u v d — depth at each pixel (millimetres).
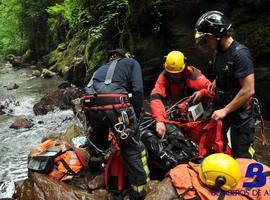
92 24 9805
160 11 6969
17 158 5551
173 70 3393
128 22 7801
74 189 3229
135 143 2979
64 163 3459
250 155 3062
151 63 7449
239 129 3020
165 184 2832
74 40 12594
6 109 8297
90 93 2992
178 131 3357
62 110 7918
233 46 2814
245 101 2795
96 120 2996
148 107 4809
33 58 16781
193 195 2682
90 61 9375
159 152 3262
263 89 5961
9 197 4172
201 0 6559
